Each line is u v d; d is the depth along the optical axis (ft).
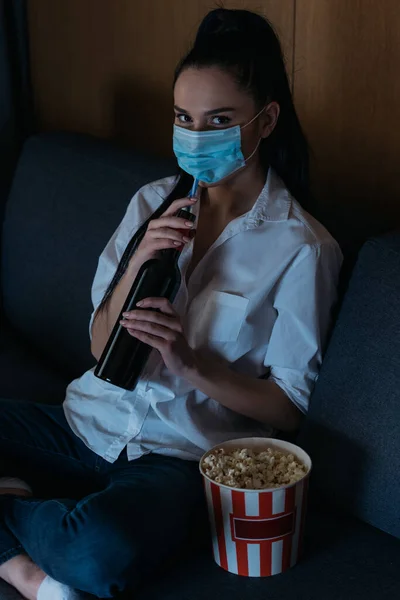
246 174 5.06
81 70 8.01
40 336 7.07
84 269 6.55
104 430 5.27
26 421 5.62
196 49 4.88
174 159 6.34
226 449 4.77
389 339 4.58
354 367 4.71
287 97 5.14
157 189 5.52
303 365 4.95
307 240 4.91
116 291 5.08
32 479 5.65
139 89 7.53
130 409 5.16
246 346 5.03
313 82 6.07
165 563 4.65
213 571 4.58
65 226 6.80
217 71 4.72
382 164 5.84
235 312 4.96
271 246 4.99
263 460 4.63
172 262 4.77
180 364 4.77
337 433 4.76
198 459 5.07
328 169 6.17
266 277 4.93
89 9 7.72
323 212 6.27
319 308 4.91
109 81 7.78
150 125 7.55
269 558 4.43
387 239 4.77
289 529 4.40
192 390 5.09
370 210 6.00
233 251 5.04
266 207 5.04
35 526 4.67
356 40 5.74
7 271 7.51
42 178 7.18
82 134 7.30
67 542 4.49
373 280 4.70
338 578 4.42
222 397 4.92
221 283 5.04
